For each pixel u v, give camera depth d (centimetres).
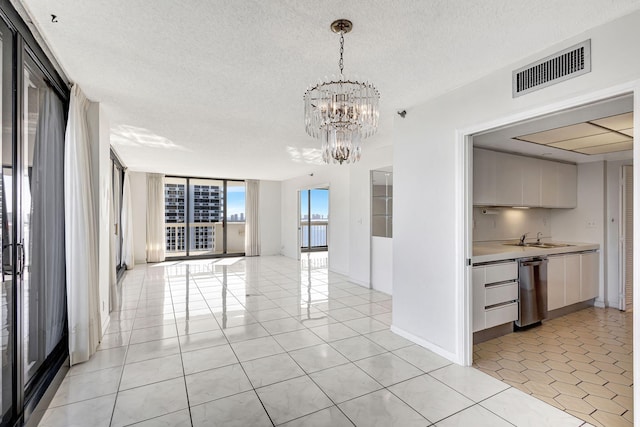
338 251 675
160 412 200
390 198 530
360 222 570
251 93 282
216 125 381
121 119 357
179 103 307
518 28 184
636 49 168
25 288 196
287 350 292
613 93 177
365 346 302
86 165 270
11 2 159
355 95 215
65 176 256
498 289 317
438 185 286
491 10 167
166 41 198
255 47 205
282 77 250
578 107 198
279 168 724
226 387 229
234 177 913
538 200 413
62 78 245
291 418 195
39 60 200
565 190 446
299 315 397
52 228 244
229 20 176
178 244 903
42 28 183
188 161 631
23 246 176
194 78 252
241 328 350
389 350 293
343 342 312
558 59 201
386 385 233
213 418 194
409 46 204
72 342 260
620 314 405
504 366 264
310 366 261
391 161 493
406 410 203
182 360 271
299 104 310
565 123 265
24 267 182
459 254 266
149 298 475
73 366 259
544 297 358
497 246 402
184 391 224
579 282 407
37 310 219
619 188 428
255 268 742
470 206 267
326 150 240
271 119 358
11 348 169
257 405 208
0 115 158
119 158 593
